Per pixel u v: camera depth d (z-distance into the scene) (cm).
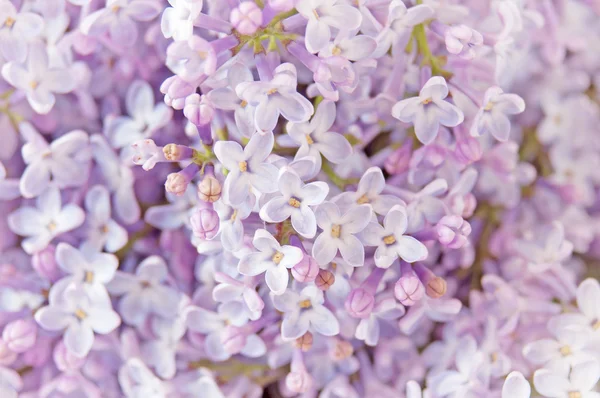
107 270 32
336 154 30
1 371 32
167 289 33
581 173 36
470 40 30
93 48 32
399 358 33
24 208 33
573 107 36
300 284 30
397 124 32
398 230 29
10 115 33
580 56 37
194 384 33
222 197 29
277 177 28
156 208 33
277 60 29
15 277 33
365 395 33
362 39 29
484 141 33
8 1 31
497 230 35
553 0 36
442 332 33
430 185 31
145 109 33
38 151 32
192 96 29
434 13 31
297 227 28
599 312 32
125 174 33
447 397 32
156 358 33
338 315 31
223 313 32
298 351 32
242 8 28
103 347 33
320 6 29
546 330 33
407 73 31
